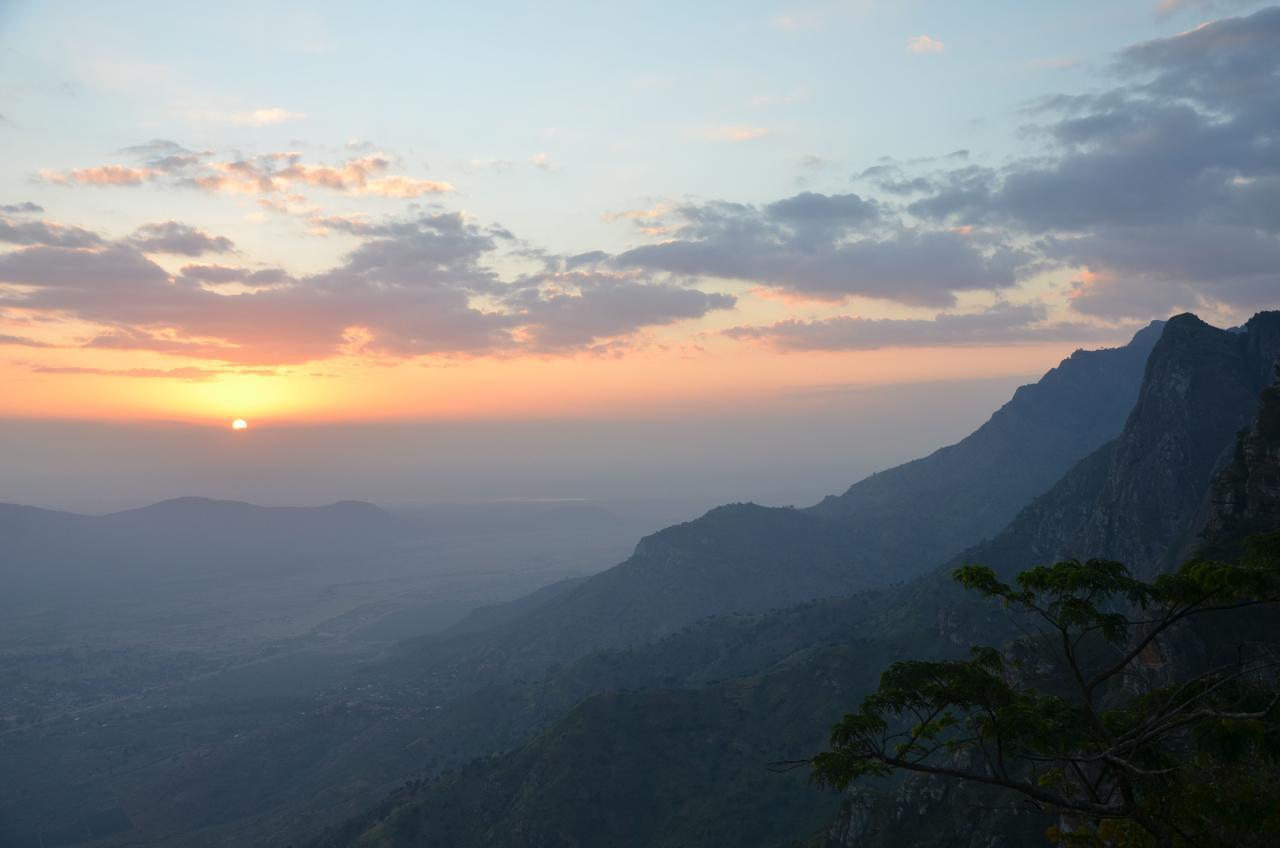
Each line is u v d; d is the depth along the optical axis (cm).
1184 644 6009
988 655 2545
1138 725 2492
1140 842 2338
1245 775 2358
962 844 7738
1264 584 2222
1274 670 3391
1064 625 2477
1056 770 2669
